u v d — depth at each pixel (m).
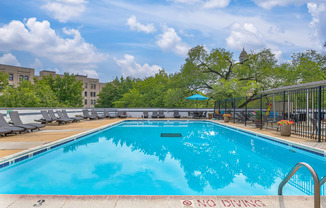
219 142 8.55
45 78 36.06
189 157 6.18
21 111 12.41
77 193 3.69
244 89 21.38
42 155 6.37
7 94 22.94
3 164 5.01
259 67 23.41
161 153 6.66
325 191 3.72
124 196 2.92
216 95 22.64
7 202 2.76
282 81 23.73
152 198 2.87
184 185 4.07
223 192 3.76
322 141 7.74
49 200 2.82
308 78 23.45
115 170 4.94
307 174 4.75
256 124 12.93
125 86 45.53
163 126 14.54
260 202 2.79
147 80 36.28
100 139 9.30
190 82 24.80
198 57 24.50
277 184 4.14
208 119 19.55
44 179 4.35
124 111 22.09
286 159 6.02
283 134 9.25
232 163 5.58
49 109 15.38
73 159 5.91
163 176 4.56
